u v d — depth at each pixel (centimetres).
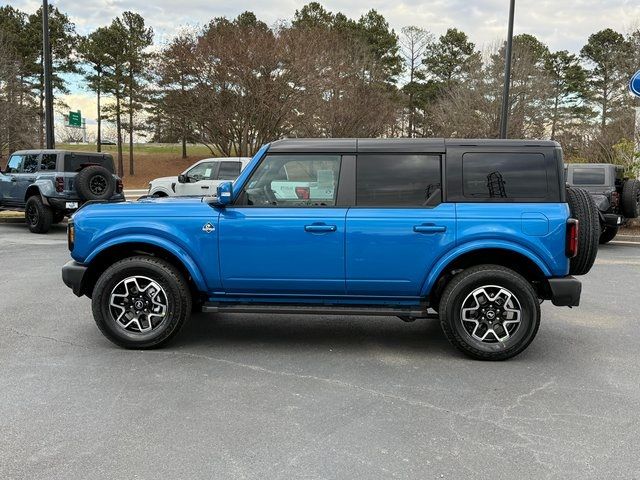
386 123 3061
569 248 459
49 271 859
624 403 393
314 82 2594
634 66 3083
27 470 297
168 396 397
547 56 4934
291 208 480
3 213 1648
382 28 4656
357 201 479
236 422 356
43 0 1608
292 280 482
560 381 434
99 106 4328
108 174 1291
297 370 454
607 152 2097
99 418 360
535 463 310
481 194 471
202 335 550
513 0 1627
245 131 2602
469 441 334
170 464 304
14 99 3412
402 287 476
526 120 3478
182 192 1466
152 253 515
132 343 494
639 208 1159
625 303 695
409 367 464
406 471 300
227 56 2453
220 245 482
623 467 306
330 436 339
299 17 4447
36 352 489
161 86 2783
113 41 4012
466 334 474
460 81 3931
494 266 473
